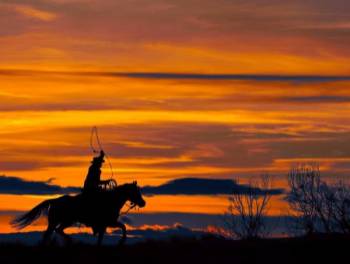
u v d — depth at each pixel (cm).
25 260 3784
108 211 4069
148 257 3819
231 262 3794
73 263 3775
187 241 4091
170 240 4097
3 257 3794
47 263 3775
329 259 3862
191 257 3822
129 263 3772
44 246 3956
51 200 4128
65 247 3972
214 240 4128
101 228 4062
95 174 4112
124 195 4119
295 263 3841
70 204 4084
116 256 3841
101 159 4138
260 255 3869
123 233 4066
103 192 4116
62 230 4091
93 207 4062
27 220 4106
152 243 4003
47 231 4091
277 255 3875
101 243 4047
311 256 3891
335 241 3984
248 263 3797
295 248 3947
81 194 4119
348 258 3866
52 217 4094
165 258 3809
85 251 3906
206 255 3847
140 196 4144
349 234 4134
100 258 3822
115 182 4153
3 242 4000
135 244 4050
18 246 3962
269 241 4053
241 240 4116
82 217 4069
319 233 4178
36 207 4112
